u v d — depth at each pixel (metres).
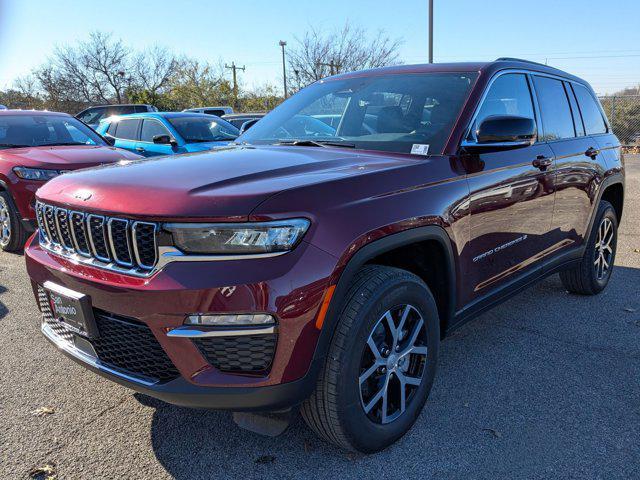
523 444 2.54
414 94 3.18
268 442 2.56
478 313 3.08
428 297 2.57
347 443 2.31
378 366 2.38
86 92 39.06
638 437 2.59
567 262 4.08
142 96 34.50
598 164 4.26
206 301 1.97
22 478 2.30
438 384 3.11
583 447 2.51
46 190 2.62
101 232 2.23
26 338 3.73
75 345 2.49
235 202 2.01
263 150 2.99
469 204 2.77
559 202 3.71
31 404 2.89
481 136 2.77
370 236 2.21
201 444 2.55
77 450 2.50
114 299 2.13
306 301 2.03
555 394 2.99
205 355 2.04
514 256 3.29
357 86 3.52
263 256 1.99
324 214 2.12
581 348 3.59
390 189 2.40
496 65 3.30
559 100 3.97
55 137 6.89
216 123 9.84
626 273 5.36
